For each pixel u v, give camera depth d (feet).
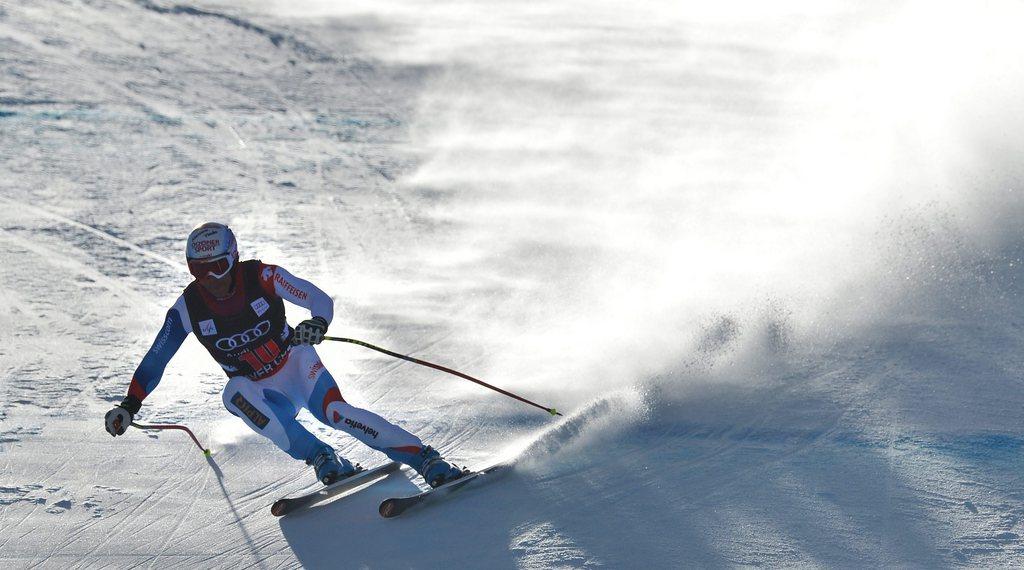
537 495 30.83
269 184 80.69
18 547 29.27
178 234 66.74
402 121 107.65
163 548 29.27
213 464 35.01
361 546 28.68
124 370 44.11
